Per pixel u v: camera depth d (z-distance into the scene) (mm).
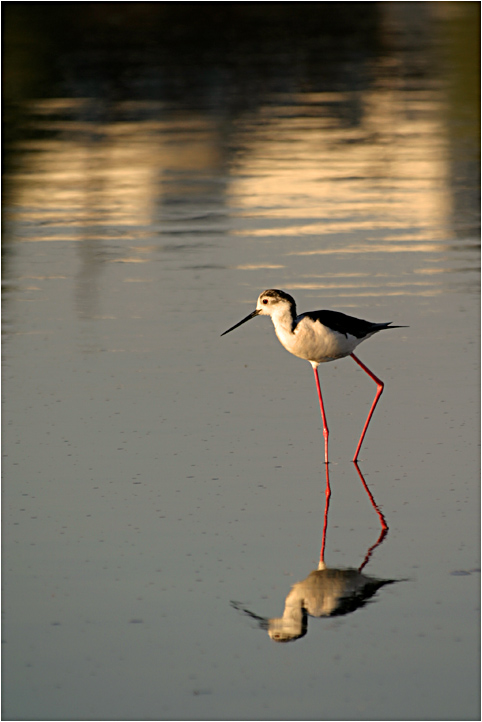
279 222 20375
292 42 43781
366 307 14906
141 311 15250
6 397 12016
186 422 11242
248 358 13438
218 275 16891
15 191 23344
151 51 41562
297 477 9898
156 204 22047
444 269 17016
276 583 7867
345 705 6402
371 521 8953
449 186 22859
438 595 7648
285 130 28922
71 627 7332
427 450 10453
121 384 12422
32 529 8852
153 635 7199
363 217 20578
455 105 31891
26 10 50281
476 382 12289
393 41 43750
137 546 8516
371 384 12391
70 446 10633
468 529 8766
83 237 19688
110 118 31062
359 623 7309
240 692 6547
